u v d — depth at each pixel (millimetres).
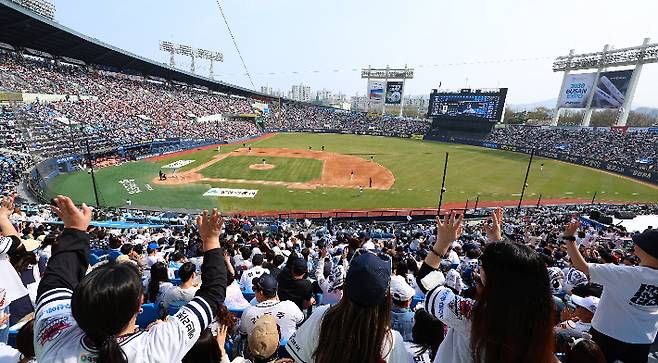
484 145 69625
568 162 53875
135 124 52938
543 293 2018
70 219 2641
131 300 1949
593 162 50312
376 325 2104
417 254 12680
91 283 1875
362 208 29953
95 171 37219
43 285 2371
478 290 2449
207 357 2805
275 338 3289
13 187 26469
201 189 33438
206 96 87312
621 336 3488
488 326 2051
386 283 2139
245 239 16312
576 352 3076
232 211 28219
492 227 3689
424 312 3600
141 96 65312
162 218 23359
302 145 65438
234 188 34250
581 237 15797
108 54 62000
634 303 3389
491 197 34656
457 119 76562
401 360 2316
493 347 2027
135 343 2049
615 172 46938
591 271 3539
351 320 2113
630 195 36688
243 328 4891
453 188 37250
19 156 31812
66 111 45219
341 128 92750
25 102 41531
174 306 5695
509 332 1981
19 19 43906
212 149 56906
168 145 51781
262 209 28859
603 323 3627
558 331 4906
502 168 48250
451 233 2912
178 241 14719
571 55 67938
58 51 57219
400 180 39812
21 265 5711
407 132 85688
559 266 10414
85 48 57562
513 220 25734
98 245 13938
